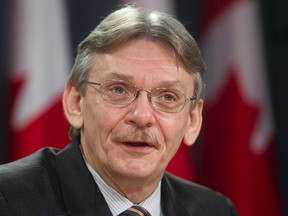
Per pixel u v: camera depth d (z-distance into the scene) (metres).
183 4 8.31
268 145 7.86
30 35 7.16
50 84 7.15
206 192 5.78
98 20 7.95
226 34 7.91
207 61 8.04
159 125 4.48
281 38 8.65
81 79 4.60
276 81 8.60
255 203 7.81
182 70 4.55
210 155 8.00
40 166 4.77
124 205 4.71
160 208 5.04
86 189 4.62
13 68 7.24
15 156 7.09
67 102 4.77
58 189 4.64
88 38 4.61
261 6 8.55
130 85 4.41
